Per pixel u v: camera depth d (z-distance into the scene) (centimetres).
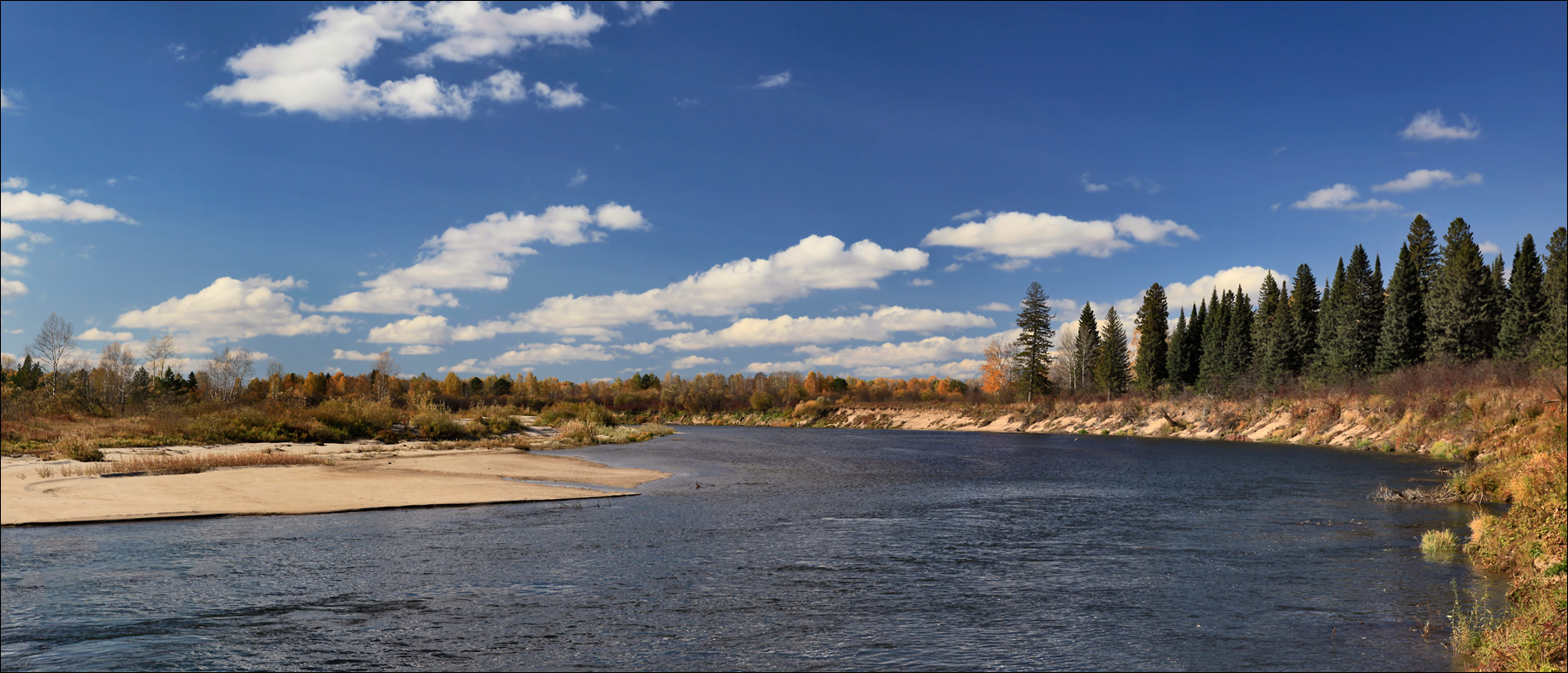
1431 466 3859
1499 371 5309
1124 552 1791
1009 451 5469
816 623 1241
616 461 4456
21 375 8325
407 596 1400
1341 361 7375
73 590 1426
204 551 1766
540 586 1470
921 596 1402
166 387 9250
